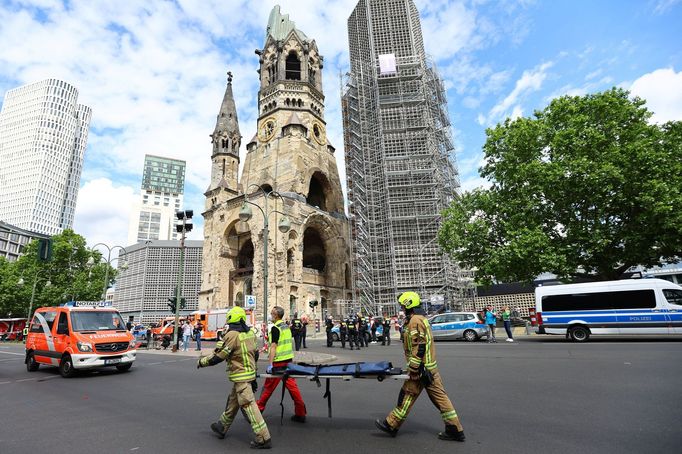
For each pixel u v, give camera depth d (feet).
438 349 64.95
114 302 353.72
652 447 17.39
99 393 36.63
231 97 208.44
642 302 64.75
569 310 69.77
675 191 73.56
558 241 86.33
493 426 21.57
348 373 21.89
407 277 154.81
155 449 19.81
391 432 20.52
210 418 25.76
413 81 181.68
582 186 81.25
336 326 106.93
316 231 197.57
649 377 32.14
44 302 183.42
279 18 223.71
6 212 525.34
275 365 24.02
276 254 151.33
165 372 50.47
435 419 23.66
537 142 94.22
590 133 84.17
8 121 564.71
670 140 82.74
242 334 20.95
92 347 48.49
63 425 25.14
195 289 329.11
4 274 193.77
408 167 166.40
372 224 169.48
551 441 18.83
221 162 192.85
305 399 31.14
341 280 183.42
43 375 51.31
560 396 27.61
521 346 63.87
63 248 185.06
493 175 103.45
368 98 187.73
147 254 333.83
